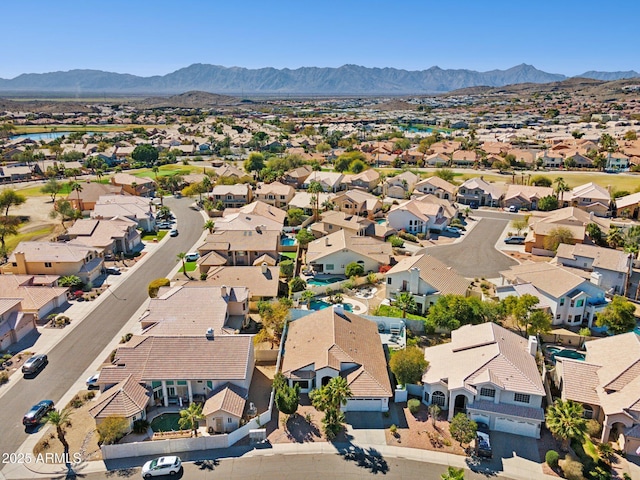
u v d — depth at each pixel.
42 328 61.38
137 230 101.69
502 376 43.53
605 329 59.47
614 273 70.06
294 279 71.69
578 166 178.62
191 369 46.34
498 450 40.94
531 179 150.88
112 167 192.12
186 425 42.75
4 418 44.59
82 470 38.88
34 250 77.38
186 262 86.56
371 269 79.50
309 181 149.25
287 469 39.00
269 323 59.62
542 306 62.06
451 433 42.12
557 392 47.81
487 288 73.00
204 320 56.66
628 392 41.56
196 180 154.50
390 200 131.12
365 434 42.91
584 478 37.47
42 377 50.88
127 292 73.06
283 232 102.75
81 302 69.38
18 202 116.12
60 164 179.62
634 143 199.50
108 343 57.84
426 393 46.41
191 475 38.34
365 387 45.72
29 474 38.38
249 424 42.97
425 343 57.34
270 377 51.19
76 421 44.22
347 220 99.44
